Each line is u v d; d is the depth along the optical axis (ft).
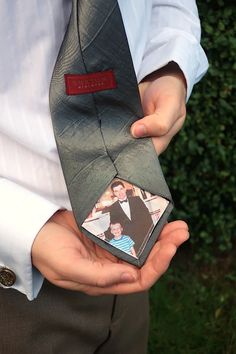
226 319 6.59
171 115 2.83
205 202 7.23
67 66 2.51
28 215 2.52
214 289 7.07
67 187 2.57
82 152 2.60
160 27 3.34
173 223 2.61
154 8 3.41
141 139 2.68
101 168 2.61
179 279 7.15
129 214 2.59
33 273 2.64
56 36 2.58
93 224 2.57
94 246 2.68
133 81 2.60
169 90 2.99
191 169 7.07
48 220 2.58
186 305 6.71
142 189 2.62
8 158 2.74
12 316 3.00
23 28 2.51
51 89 2.56
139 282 2.49
